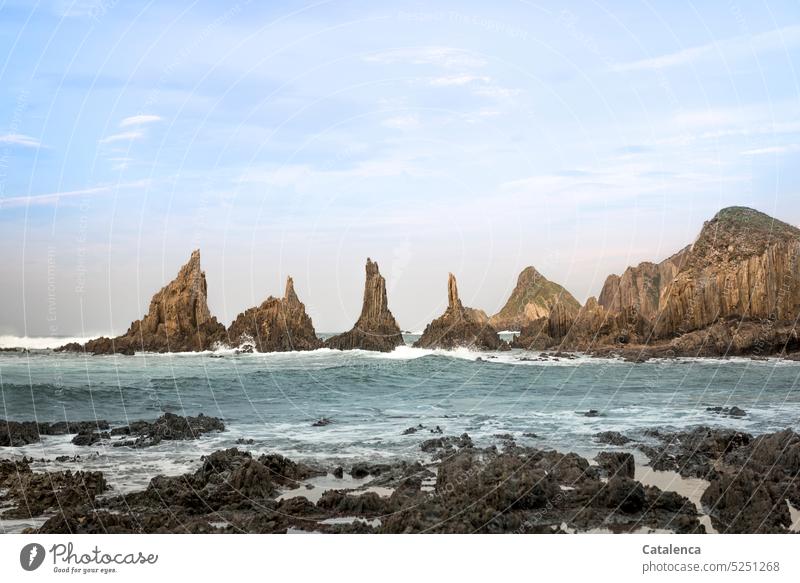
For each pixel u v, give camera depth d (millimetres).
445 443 25969
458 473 19656
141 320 64562
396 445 26469
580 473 20812
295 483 21156
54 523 17359
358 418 33469
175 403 38656
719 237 67688
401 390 43875
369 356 61188
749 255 64688
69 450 25812
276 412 35656
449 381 47562
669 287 65812
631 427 29500
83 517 17859
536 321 67750
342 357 60750
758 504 18188
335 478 21891
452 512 17734
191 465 23391
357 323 65375
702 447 24359
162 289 65500
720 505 18641
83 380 46219
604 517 17781
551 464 21484
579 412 34312
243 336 64750
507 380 47750
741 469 20000
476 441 26656
